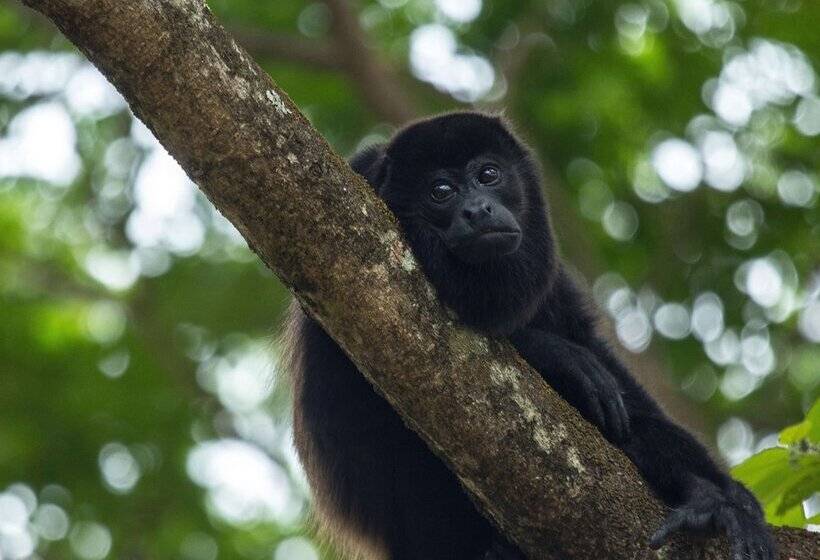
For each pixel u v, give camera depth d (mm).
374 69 13805
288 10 15078
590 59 14648
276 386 8258
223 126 4863
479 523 6840
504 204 7055
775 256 14188
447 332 5336
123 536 13836
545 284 7117
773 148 14273
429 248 6633
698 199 14438
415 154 6984
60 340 14602
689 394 14117
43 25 14781
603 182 14641
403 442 6664
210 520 14031
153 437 14391
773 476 6395
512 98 14164
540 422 5449
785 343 14164
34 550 13656
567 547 5551
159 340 15102
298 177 5008
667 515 5656
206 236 15945
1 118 15102
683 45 14391
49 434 14141
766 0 14211
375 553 7289
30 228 16125
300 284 5199
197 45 4797
